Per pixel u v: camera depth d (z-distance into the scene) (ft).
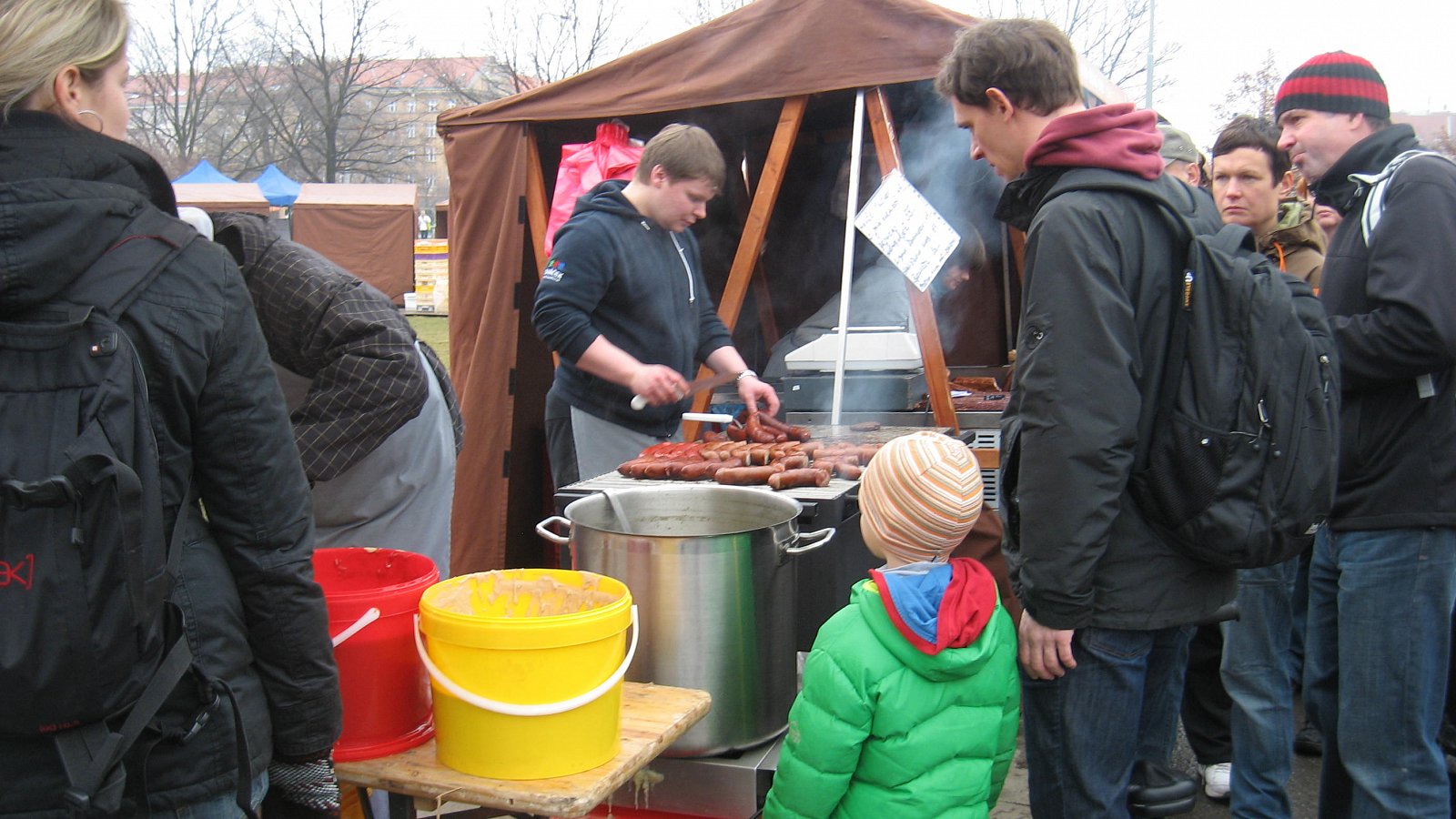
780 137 13.03
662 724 5.94
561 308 10.50
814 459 9.25
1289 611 8.49
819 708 5.92
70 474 3.77
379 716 5.74
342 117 130.31
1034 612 5.92
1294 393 5.81
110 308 4.09
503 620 5.25
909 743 5.88
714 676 6.68
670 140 10.82
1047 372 5.68
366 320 7.48
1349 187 7.86
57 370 3.96
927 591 5.93
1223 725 10.43
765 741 6.95
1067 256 5.72
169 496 4.29
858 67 12.35
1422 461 7.27
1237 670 8.54
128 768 4.20
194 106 120.47
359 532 8.14
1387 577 7.41
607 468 11.39
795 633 7.36
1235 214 10.52
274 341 7.58
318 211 71.82
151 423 4.15
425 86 152.25
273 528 4.55
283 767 4.93
